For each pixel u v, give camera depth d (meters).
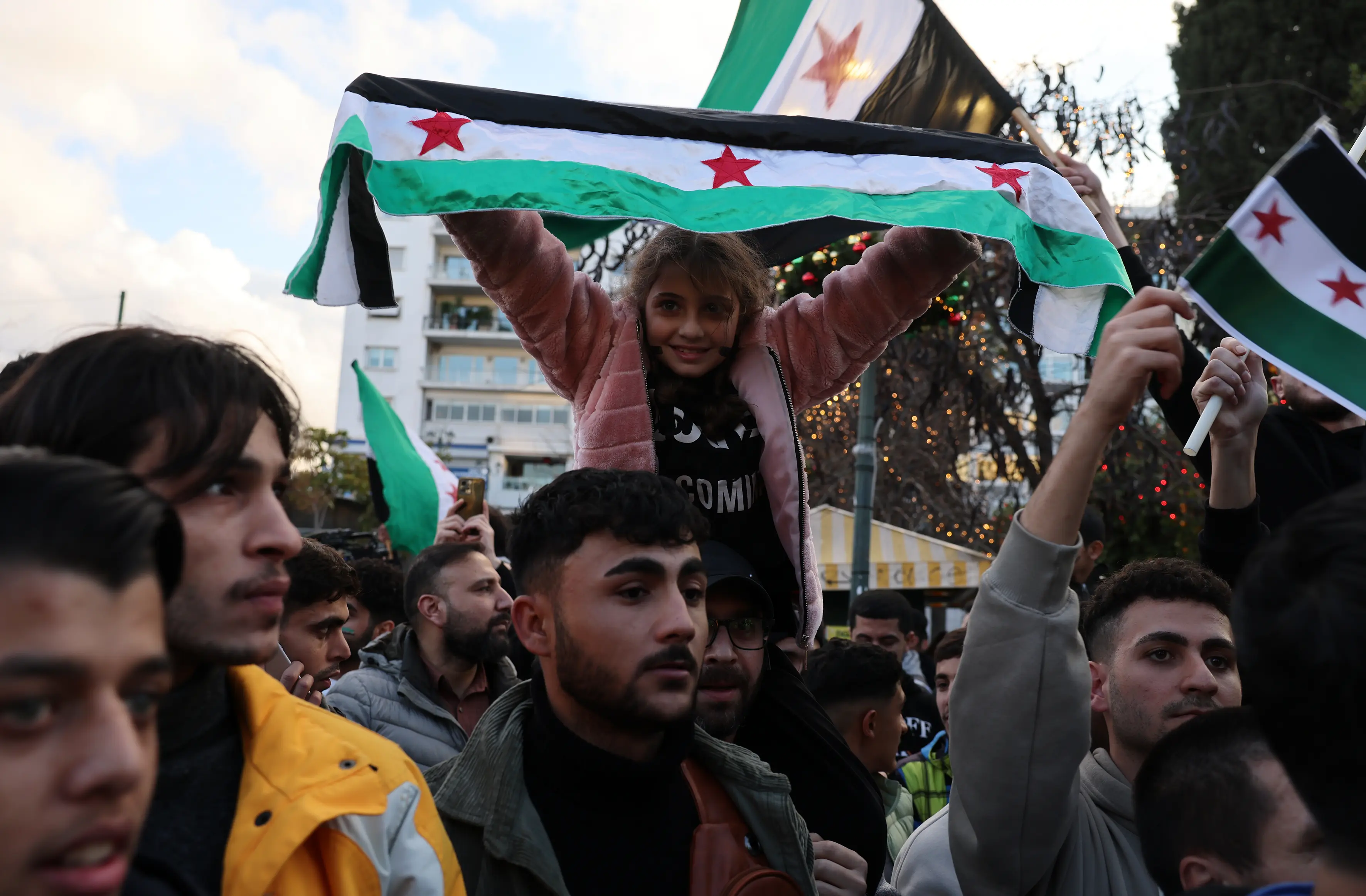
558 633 1.96
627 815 1.99
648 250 2.99
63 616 1.02
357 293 2.60
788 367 3.15
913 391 14.77
